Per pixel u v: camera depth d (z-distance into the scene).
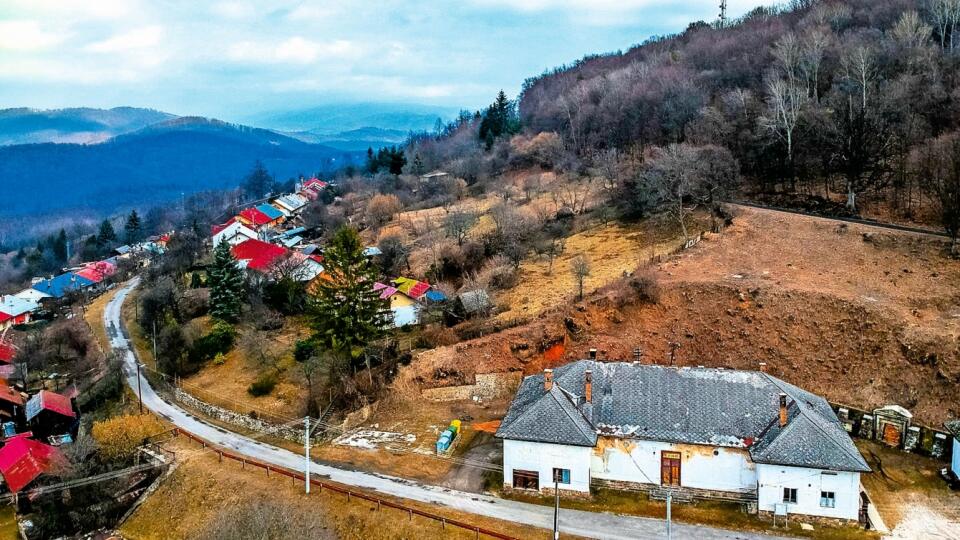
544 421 58.09
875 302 73.25
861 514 52.53
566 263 101.50
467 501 57.97
